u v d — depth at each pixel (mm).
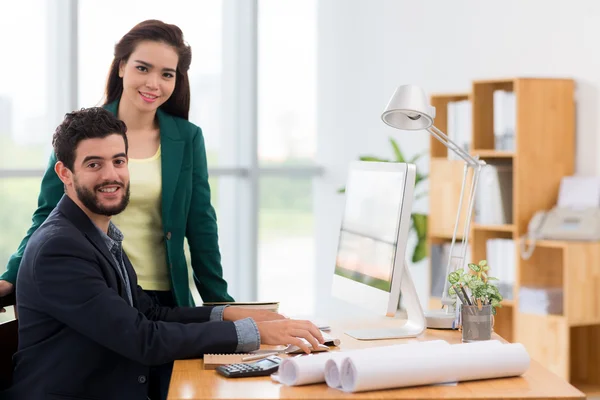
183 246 2947
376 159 5227
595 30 4445
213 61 6066
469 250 4719
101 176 2270
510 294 4434
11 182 5246
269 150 6281
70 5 5312
